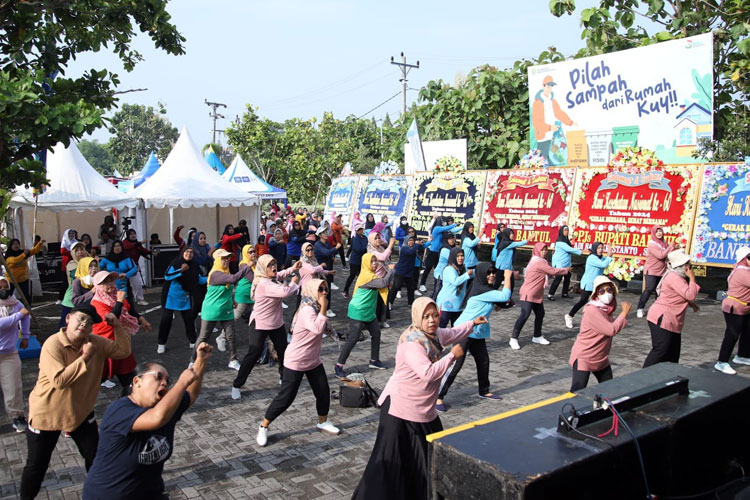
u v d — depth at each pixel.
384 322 11.77
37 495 5.22
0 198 10.13
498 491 2.63
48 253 15.80
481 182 18.70
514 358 9.63
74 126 8.13
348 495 5.23
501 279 14.63
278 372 8.95
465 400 7.67
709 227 13.43
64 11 10.05
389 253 11.62
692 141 15.63
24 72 8.80
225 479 5.53
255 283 7.57
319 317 6.09
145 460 3.53
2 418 7.02
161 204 16.59
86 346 4.67
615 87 17.14
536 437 3.00
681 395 3.58
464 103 22.53
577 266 17.12
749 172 12.95
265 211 44.41
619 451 2.90
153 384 3.58
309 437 6.50
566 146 18.69
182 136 18.91
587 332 6.39
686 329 11.25
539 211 16.88
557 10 18.36
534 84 19.33
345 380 7.62
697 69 15.33
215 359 9.58
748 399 3.73
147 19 10.62
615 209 15.09
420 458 4.53
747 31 15.42
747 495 3.23
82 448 4.95
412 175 21.36
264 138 42.41
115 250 10.18
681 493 3.24
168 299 9.80
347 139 40.78
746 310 8.32
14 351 6.58
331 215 24.20
